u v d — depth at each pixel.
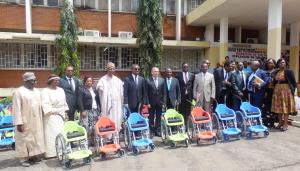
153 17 14.10
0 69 16.27
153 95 9.21
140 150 8.06
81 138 7.07
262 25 18.97
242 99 10.21
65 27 14.62
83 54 17.62
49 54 16.97
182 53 19.06
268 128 10.20
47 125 7.52
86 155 6.96
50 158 7.57
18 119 6.93
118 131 8.48
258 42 20.05
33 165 7.11
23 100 7.02
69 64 14.62
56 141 7.29
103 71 18.00
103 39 16.62
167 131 8.43
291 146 8.18
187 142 8.32
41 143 7.29
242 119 9.22
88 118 8.77
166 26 18.77
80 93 8.44
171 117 8.61
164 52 18.80
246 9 14.50
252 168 6.64
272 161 7.06
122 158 7.47
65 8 14.83
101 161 7.28
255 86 9.99
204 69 9.78
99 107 8.89
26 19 15.84
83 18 17.67
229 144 8.48
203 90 9.75
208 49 18.52
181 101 9.95
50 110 7.47
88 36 16.34
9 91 15.80
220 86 10.27
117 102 8.66
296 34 17.33
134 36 18.25
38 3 17.00
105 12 18.06
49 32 17.17
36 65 16.83
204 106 9.80
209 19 17.11
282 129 9.84
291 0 12.23
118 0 18.31
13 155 7.88
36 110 7.21
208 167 6.74
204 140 8.88
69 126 7.25
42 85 16.92
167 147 8.32
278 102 9.74
